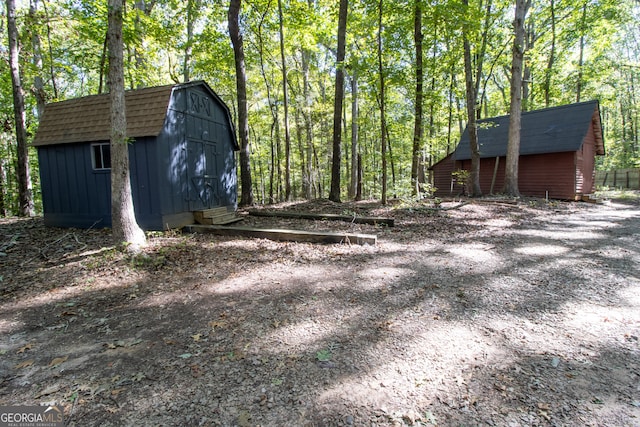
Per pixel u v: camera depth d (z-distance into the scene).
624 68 23.30
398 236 7.36
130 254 5.67
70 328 3.54
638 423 2.07
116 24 5.60
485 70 21.88
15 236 7.28
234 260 5.71
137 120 7.69
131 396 2.44
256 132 26.23
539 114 16.64
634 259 5.48
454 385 2.46
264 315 3.70
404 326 3.38
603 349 2.89
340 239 6.68
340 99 11.84
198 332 3.37
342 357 2.86
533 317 3.52
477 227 8.31
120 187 5.89
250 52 15.22
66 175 8.41
